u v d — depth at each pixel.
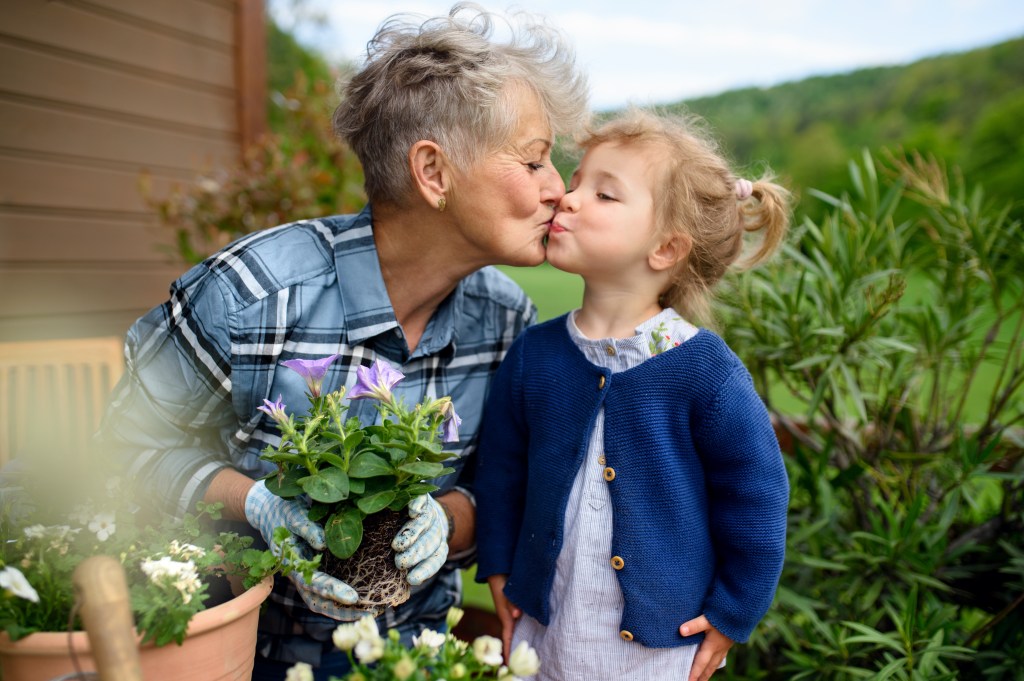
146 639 0.79
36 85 2.36
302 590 0.96
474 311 1.36
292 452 0.95
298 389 1.19
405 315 1.27
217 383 1.15
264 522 1.00
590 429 1.14
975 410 2.47
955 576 1.60
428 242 1.18
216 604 0.99
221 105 3.11
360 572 0.93
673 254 1.19
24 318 2.35
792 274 1.77
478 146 1.10
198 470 1.15
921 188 1.78
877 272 1.59
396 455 0.92
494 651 0.77
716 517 1.15
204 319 1.13
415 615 1.33
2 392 1.54
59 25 2.42
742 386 1.12
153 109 2.79
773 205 1.32
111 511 0.97
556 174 1.20
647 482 1.11
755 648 1.67
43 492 1.04
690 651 1.14
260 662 1.25
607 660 1.13
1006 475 1.52
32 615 0.81
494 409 1.29
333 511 0.92
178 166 2.91
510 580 1.23
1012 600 1.60
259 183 2.67
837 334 1.53
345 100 1.21
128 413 1.17
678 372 1.11
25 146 2.33
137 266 2.74
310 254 1.22
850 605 1.61
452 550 1.32
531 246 1.18
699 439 1.12
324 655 1.24
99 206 2.59
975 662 1.52
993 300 1.70
